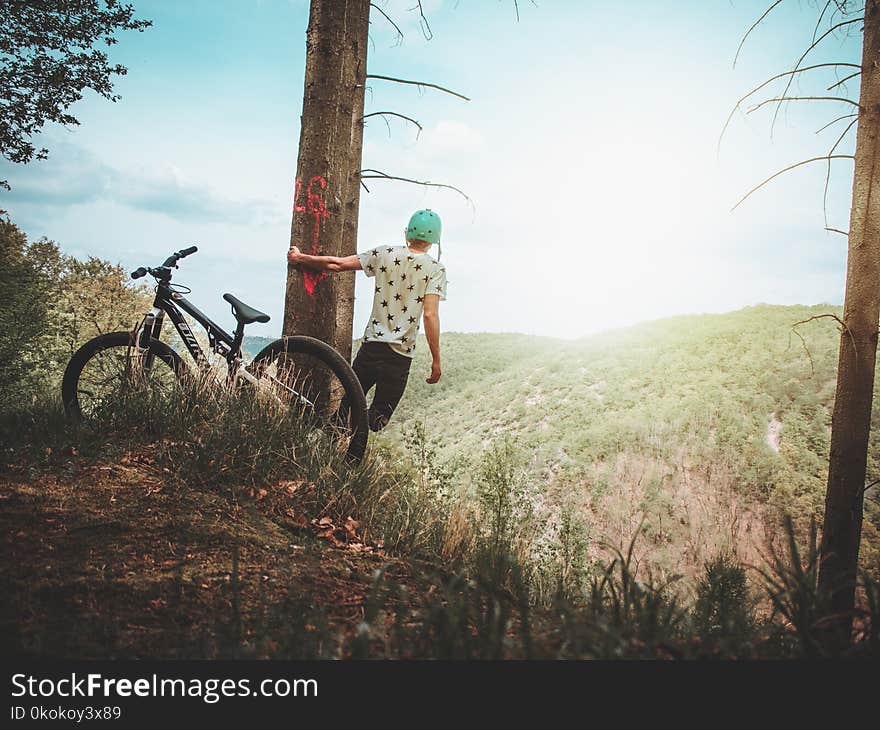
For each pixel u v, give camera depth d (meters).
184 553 2.85
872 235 6.34
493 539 3.83
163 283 4.73
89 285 19.50
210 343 4.71
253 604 2.44
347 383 4.35
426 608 2.41
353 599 2.65
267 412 4.29
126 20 14.58
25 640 1.97
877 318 6.34
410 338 4.47
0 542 2.67
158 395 4.40
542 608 2.99
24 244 19.83
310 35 5.21
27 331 13.74
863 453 6.27
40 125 14.48
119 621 2.18
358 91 7.49
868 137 6.41
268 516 3.52
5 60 13.99
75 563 2.59
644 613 2.17
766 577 2.12
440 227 4.52
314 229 5.10
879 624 1.81
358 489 3.99
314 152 5.14
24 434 3.99
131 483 3.55
